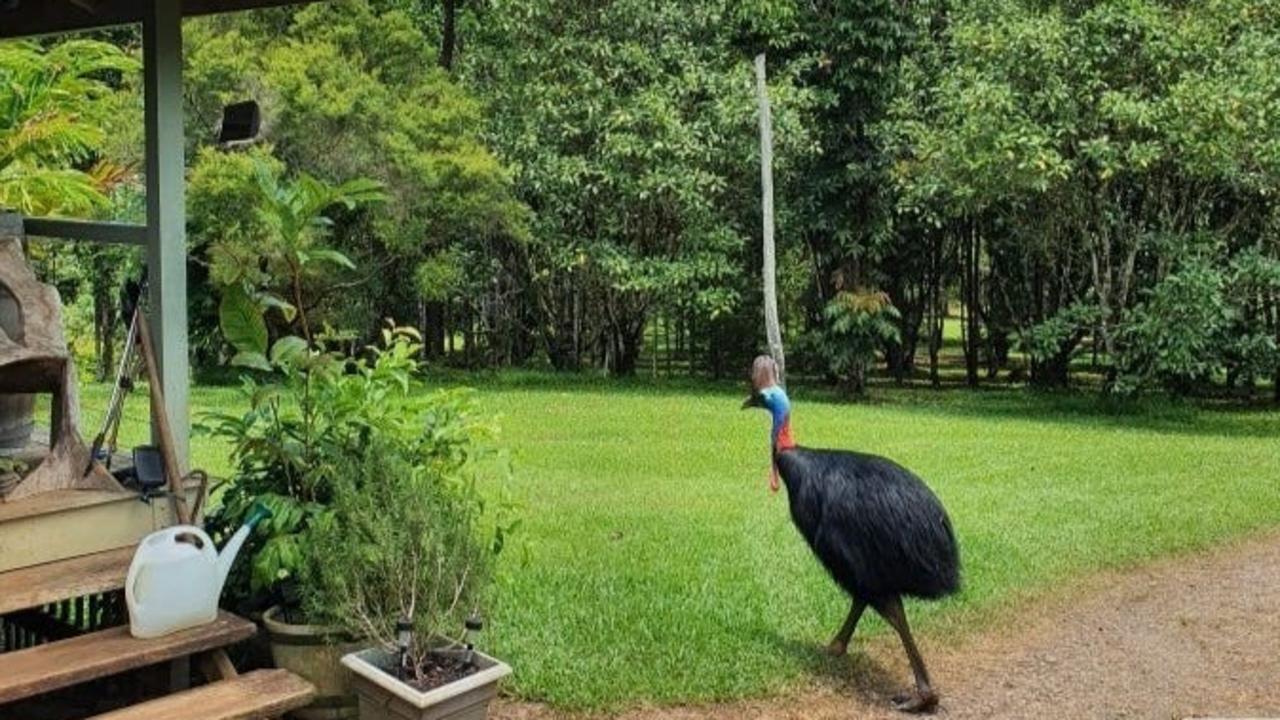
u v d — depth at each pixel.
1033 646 4.70
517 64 13.13
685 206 12.66
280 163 10.27
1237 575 5.68
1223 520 6.57
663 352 14.49
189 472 3.78
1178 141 10.00
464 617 3.50
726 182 12.63
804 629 4.75
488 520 6.17
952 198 11.55
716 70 12.91
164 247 3.67
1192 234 10.89
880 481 4.04
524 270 14.10
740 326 13.80
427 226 12.34
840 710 4.00
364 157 11.42
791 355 13.80
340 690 3.45
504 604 4.92
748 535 6.19
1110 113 10.04
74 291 7.94
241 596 3.74
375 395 4.00
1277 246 11.12
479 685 3.22
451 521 3.63
